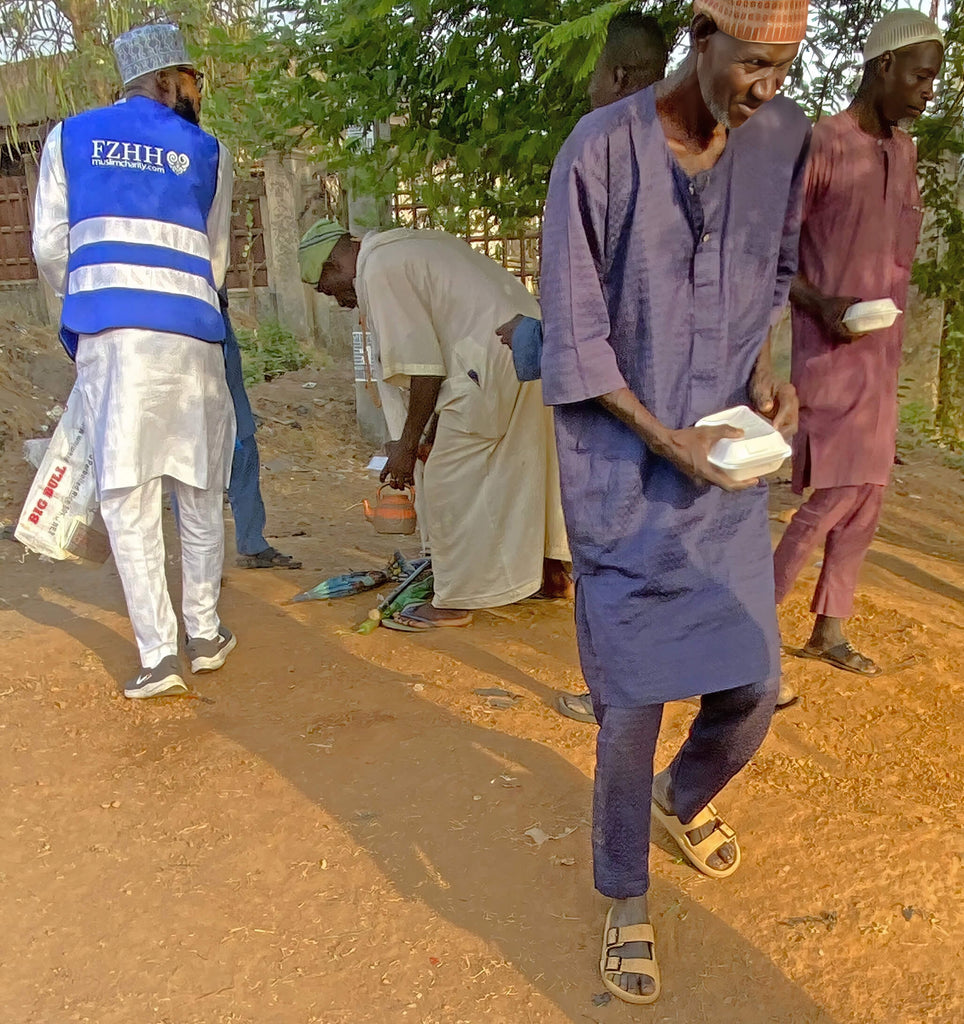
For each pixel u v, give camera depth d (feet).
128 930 7.96
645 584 6.79
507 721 11.19
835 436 11.39
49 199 11.69
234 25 21.01
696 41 6.02
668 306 6.62
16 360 29.12
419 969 7.47
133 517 11.81
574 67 10.05
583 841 8.89
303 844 8.98
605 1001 7.14
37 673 12.66
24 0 27.43
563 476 6.97
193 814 9.51
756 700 7.14
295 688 12.24
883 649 13.23
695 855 8.36
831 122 10.93
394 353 13.09
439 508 13.75
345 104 15.25
